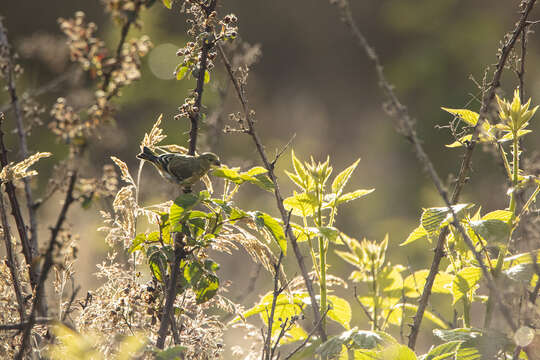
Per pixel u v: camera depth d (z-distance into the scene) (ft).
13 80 18.08
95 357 15.70
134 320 17.75
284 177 72.49
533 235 16.19
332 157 102.73
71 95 14.08
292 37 148.77
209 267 16.90
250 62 28.17
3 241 18.16
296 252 18.24
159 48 80.79
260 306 20.26
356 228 70.13
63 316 17.08
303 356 18.48
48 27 99.66
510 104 18.25
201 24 17.60
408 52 123.54
